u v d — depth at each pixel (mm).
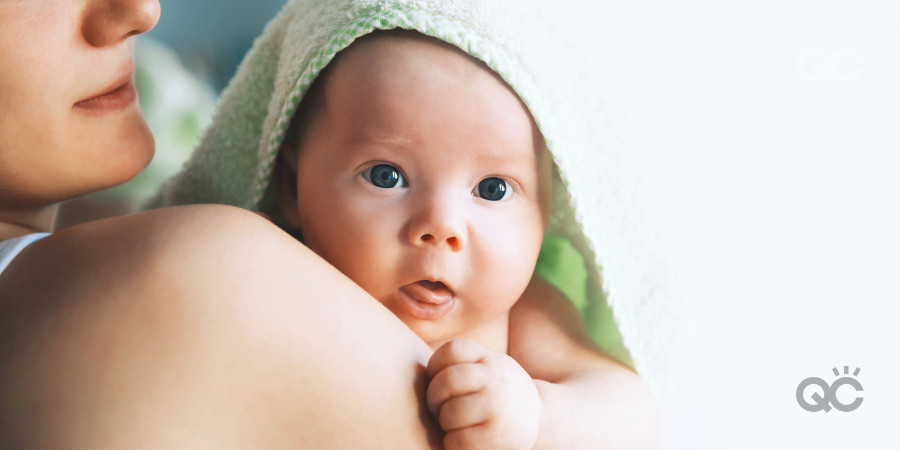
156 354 539
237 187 1082
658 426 955
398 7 873
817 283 1283
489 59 852
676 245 1055
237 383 555
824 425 1099
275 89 989
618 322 987
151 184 1342
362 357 611
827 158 1366
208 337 554
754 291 1242
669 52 1397
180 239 594
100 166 810
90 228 629
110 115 815
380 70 863
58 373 528
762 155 1367
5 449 512
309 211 912
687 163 1347
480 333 977
